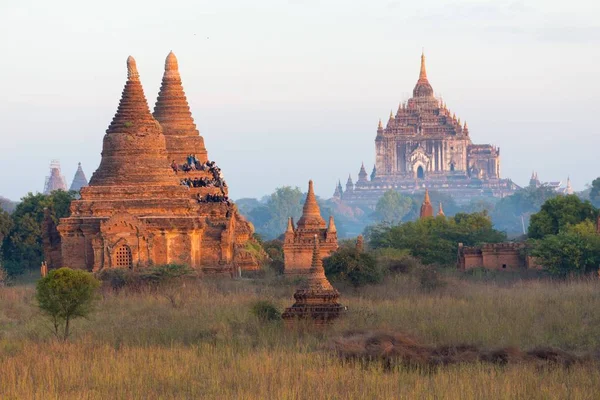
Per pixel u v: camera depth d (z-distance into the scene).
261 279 171.38
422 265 179.50
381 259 171.88
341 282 155.38
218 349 102.06
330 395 83.88
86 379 89.44
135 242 175.50
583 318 122.12
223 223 185.00
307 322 114.19
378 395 83.94
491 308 127.06
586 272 174.38
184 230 177.00
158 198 182.00
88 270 177.38
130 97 186.50
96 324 120.44
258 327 113.88
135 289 158.12
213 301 138.12
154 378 89.38
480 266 192.25
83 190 183.00
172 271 163.00
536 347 101.81
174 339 109.31
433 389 85.94
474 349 101.31
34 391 85.50
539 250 177.75
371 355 97.81
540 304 130.12
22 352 100.75
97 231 178.75
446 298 137.38
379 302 136.62
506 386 85.31
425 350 100.44
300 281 164.25
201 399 83.19
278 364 93.81
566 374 91.25
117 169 184.12
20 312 133.12
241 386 86.81
